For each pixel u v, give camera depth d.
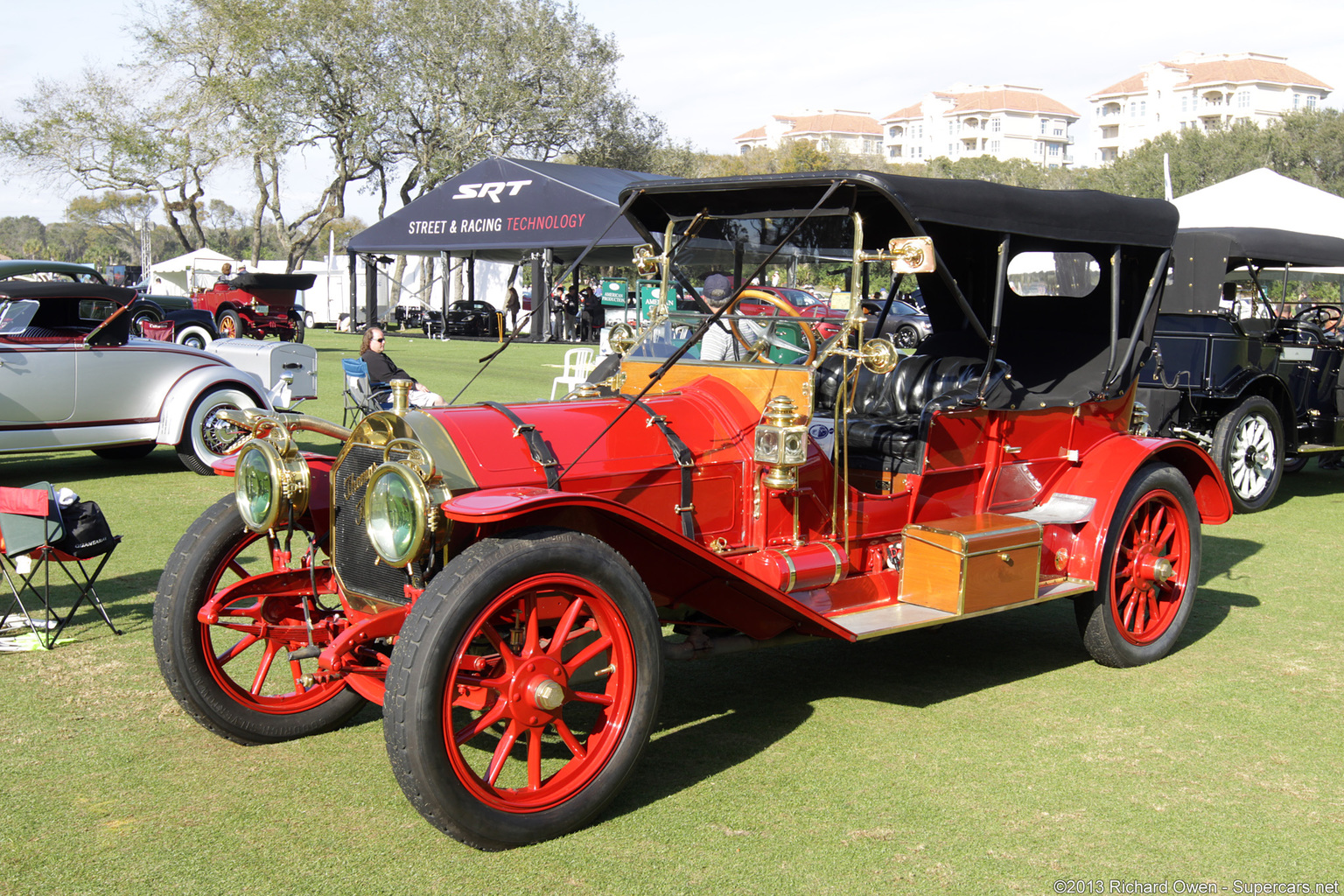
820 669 4.46
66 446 7.82
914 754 3.54
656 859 2.81
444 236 24.59
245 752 3.49
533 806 2.85
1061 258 4.62
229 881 2.67
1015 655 4.69
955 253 4.57
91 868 2.73
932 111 131.00
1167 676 4.41
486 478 3.16
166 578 3.40
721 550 3.62
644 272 4.30
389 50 35.53
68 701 3.89
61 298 8.23
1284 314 9.51
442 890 2.64
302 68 34.25
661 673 3.04
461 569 2.73
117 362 7.97
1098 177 57.06
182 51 34.44
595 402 3.65
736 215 4.03
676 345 4.11
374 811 3.07
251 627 3.45
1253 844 2.96
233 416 3.51
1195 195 12.89
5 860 2.76
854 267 3.66
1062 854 2.88
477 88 35.16
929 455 3.99
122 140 35.34
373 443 3.27
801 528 3.79
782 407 3.50
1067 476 4.55
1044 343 4.86
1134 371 4.62
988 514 4.25
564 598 3.23
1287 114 52.31
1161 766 3.47
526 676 2.88
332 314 35.97
